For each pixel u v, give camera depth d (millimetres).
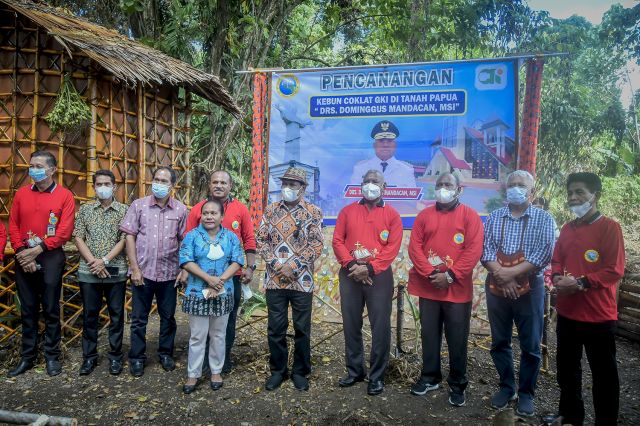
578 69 10656
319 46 12055
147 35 8992
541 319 3707
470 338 5426
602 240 3236
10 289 5281
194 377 4027
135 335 4340
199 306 3932
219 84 6656
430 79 5660
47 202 4254
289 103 6008
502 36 9344
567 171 10094
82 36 5316
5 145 5418
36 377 4250
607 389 3217
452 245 3838
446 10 9367
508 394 3812
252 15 8945
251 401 3859
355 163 5879
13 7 5027
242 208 4434
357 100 5852
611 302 3223
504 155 5508
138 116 6062
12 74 5406
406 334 5559
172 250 4430
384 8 10391
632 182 12086
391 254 3975
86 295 4332
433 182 5676
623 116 9648
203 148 9359
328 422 3537
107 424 3502
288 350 4758
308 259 4055
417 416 3633
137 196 6098
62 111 5113
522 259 3639
